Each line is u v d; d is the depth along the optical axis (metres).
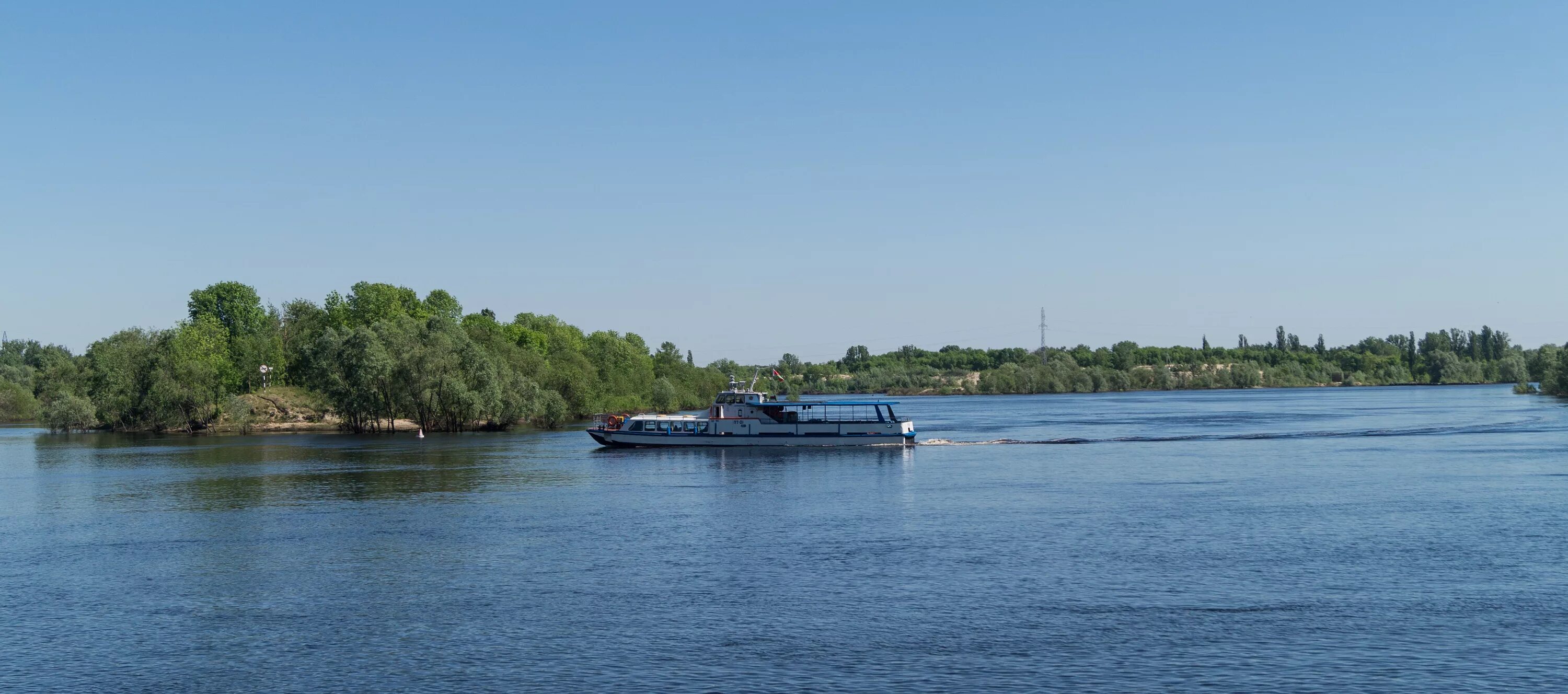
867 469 126.12
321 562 70.50
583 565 68.50
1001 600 57.91
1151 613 54.94
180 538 80.44
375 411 196.88
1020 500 96.75
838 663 47.62
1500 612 54.16
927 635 51.53
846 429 154.50
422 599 59.97
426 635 52.78
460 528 83.56
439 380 194.12
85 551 75.50
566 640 51.62
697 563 69.00
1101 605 56.66
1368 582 60.84
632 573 66.00
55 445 178.88
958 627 52.88
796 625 53.66
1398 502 91.06
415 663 48.56
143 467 136.00
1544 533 74.88
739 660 48.34
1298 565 65.50
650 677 46.25
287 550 75.06
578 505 95.62
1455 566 64.50
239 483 115.38
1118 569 65.31
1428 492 97.38
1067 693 43.50
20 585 64.88
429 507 94.75
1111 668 46.44
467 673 47.19
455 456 146.38
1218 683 44.53
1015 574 64.19
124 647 51.62
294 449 162.12
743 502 97.44
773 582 63.16
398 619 55.94
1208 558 68.12
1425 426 197.38
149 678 47.12
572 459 140.38
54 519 90.44
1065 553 70.31
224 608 58.75
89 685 46.31
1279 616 54.03
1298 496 96.44
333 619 56.00
